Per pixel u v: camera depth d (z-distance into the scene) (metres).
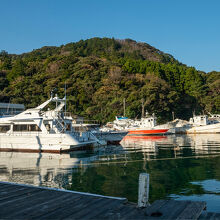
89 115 66.88
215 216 4.90
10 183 7.63
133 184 10.04
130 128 45.81
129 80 77.12
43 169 13.67
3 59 107.62
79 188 9.55
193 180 10.52
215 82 80.19
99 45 149.75
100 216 4.83
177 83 87.31
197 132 51.97
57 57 98.75
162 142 30.91
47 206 5.47
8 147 22.36
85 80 76.94
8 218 4.80
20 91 71.69
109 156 18.84
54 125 22.42
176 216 4.63
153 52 157.00
